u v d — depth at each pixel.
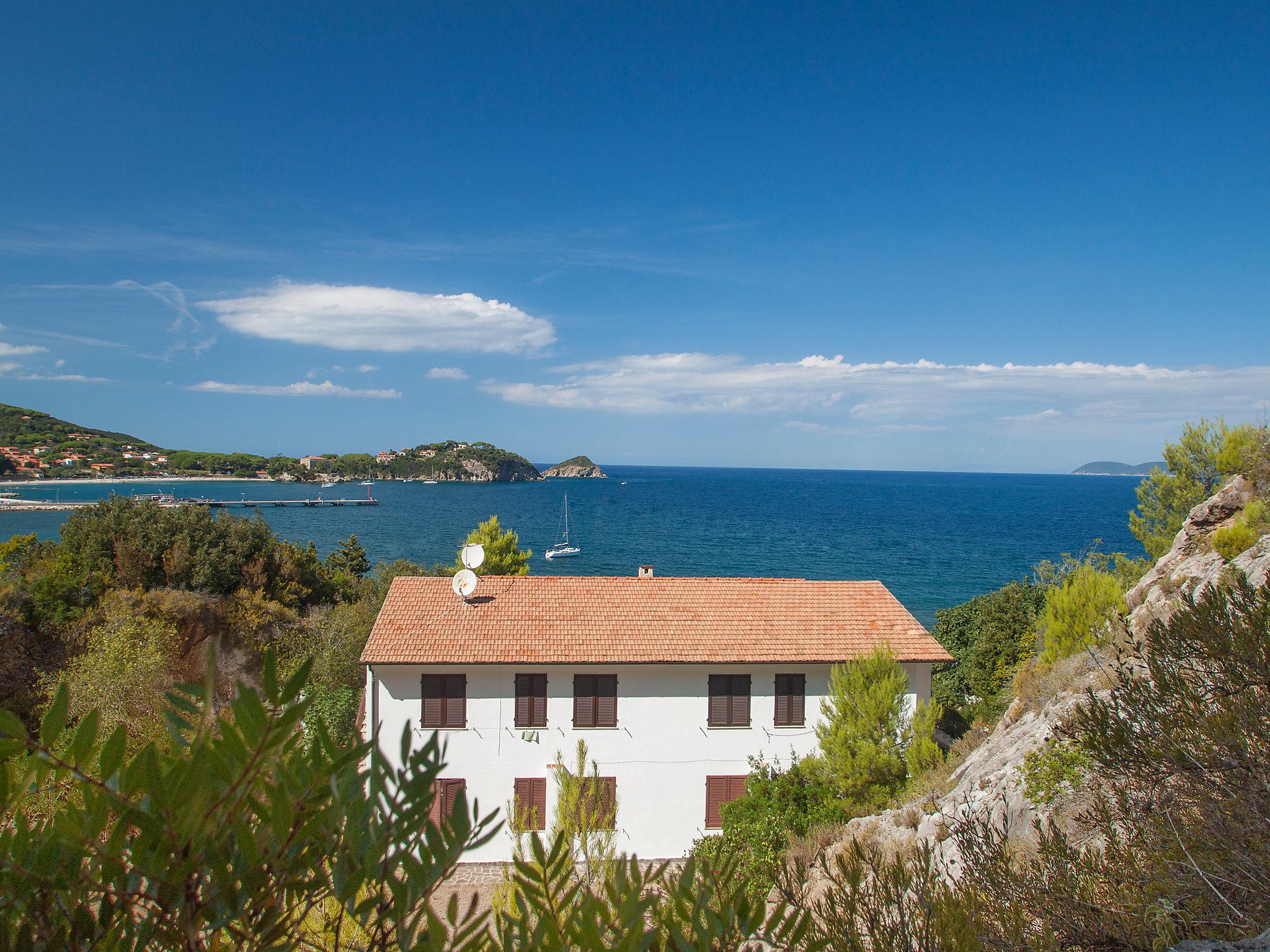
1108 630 21.12
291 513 170.12
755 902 2.55
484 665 24.16
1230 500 22.98
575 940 2.19
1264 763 6.91
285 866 1.95
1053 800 12.78
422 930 1.97
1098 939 6.79
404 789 2.09
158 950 1.87
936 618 39.16
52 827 1.85
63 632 30.67
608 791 24.30
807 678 25.23
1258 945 5.79
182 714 1.93
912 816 17.22
